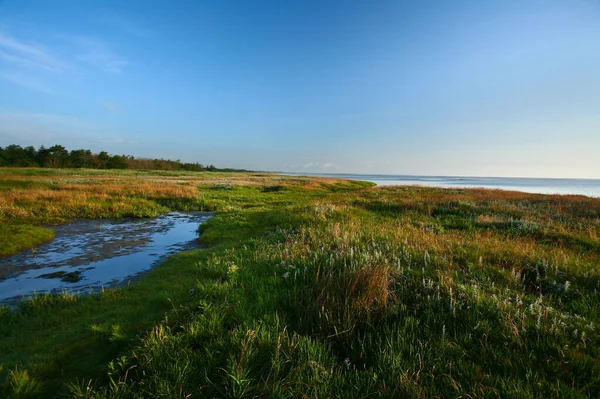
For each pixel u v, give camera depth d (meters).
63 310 5.55
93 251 10.69
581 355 3.08
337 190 41.09
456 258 6.55
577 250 7.96
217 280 5.96
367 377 2.95
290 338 3.59
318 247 7.57
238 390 2.78
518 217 13.24
